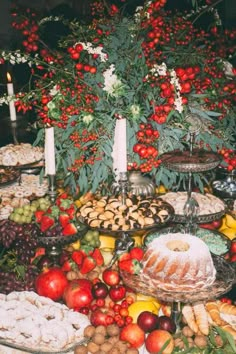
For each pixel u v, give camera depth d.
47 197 4.00
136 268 2.85
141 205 3.47
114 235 3.73
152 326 2.88
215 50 4.73
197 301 2.78
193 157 3.21
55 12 7.02
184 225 3.72
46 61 4.01
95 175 3.83
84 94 3.56
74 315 2.96
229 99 4.11
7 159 4.83
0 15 8.30
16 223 3.79
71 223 3.46
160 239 2.88
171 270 2.73
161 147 3.78
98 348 2.80
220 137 3.97
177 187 4.23
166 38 4.08
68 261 3.44
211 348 2.77
